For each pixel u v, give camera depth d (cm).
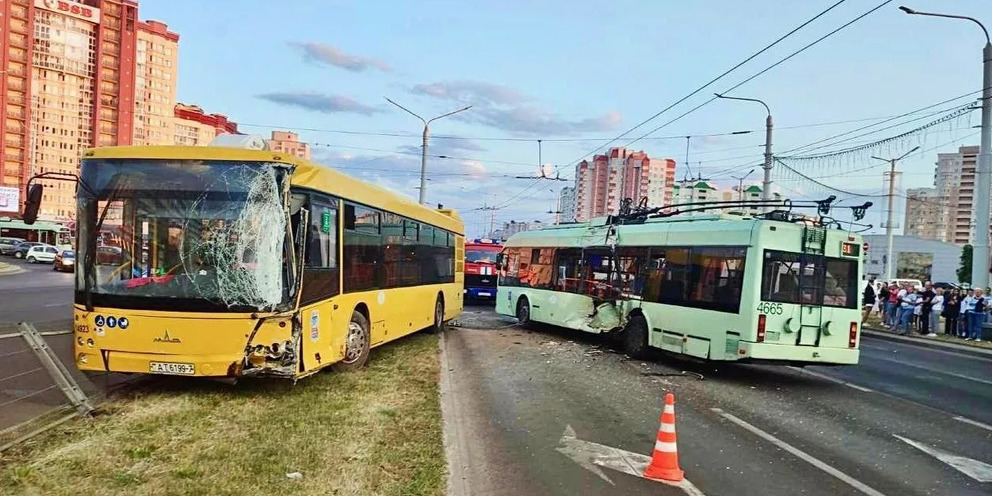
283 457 602
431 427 736
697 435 795
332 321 931
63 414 719
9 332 1199
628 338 1460
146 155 802
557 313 1794
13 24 7744
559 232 1848
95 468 549
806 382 1222
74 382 856
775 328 1152
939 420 923
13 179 7850
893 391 1154
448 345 1527
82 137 8256
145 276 786
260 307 777
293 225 812
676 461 627
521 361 1333
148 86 8694
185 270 782
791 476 646
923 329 2298
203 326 774
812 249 1188
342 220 977
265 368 781
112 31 8362
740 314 1159
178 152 802
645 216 1587
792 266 1171
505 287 2127
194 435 657
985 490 624
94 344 787
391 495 530
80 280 798
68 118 8131
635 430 810
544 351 1493
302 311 820
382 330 1201
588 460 677
